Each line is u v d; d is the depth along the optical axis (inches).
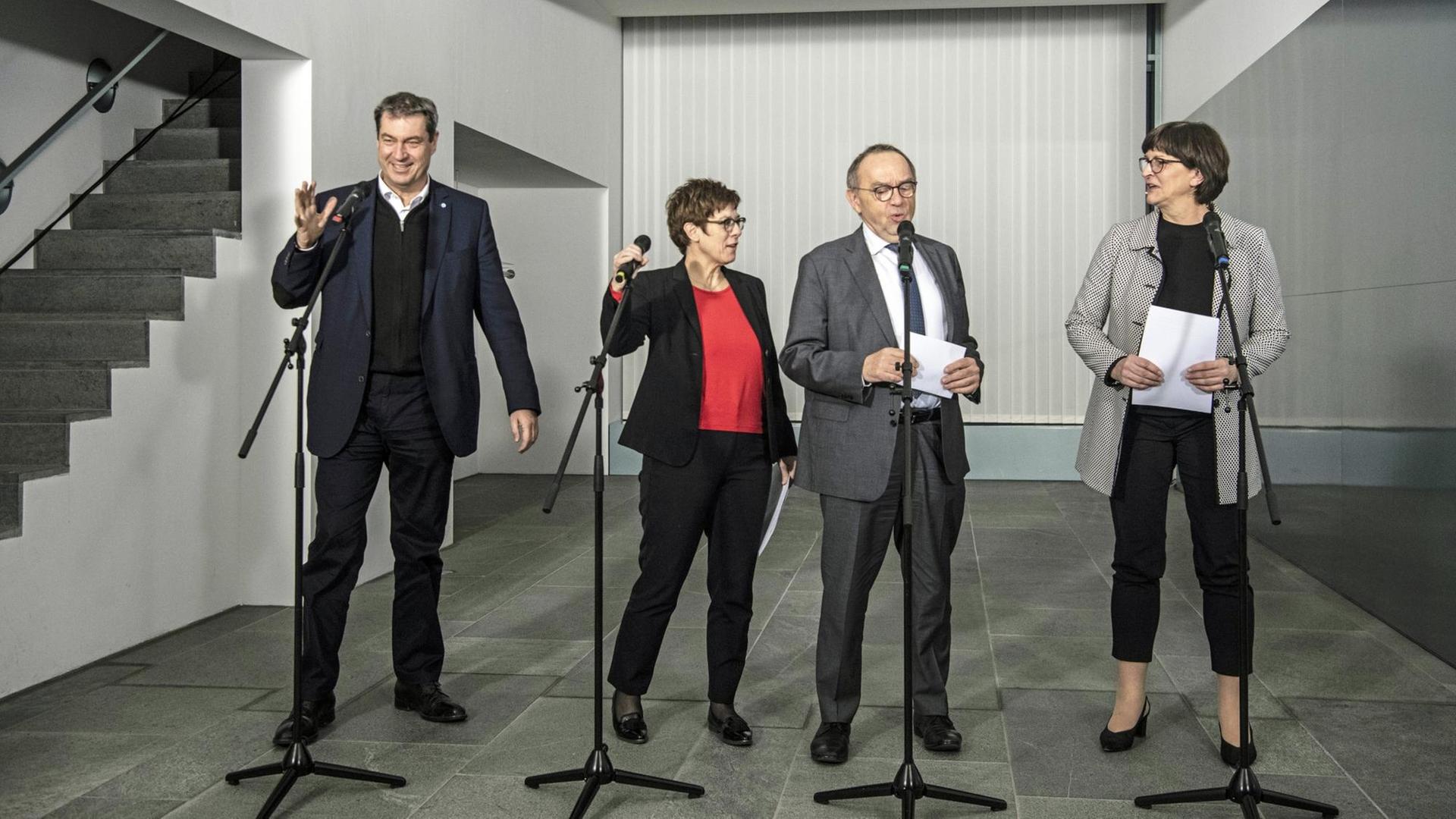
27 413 153.9
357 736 128.1
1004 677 150.6
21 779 115.4
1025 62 359.3
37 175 208.8
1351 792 111.1
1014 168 360.8
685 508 121.4
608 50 359.3
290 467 188.2
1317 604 191.5
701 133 371.9
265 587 189.3
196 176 222.5
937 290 119.8
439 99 239.3
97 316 172.6
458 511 294.0
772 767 118.9
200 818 106.0
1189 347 112.9
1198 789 107.0
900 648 164.9
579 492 328.2
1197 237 119.4
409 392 130.6
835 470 118.0
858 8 352.8
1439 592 157.3
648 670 126.1
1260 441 97.1
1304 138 219.0
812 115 367.9
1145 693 126.4
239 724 131.9
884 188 116.6
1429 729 129.4
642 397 122.3
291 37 184.4
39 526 146.3
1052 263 360.2
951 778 115.5
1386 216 175.9
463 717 132.7
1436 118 157.8
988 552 240.2
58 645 149.6
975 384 112.7
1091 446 123.0
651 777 110.5
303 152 190.4
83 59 220.7
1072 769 117.8
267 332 189.0
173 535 172.6
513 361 134.9
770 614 186.2
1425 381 161.5
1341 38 197.6
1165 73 349.1
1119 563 122.4
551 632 174.2
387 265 130.3
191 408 177.0
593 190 358.6
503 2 275.7
